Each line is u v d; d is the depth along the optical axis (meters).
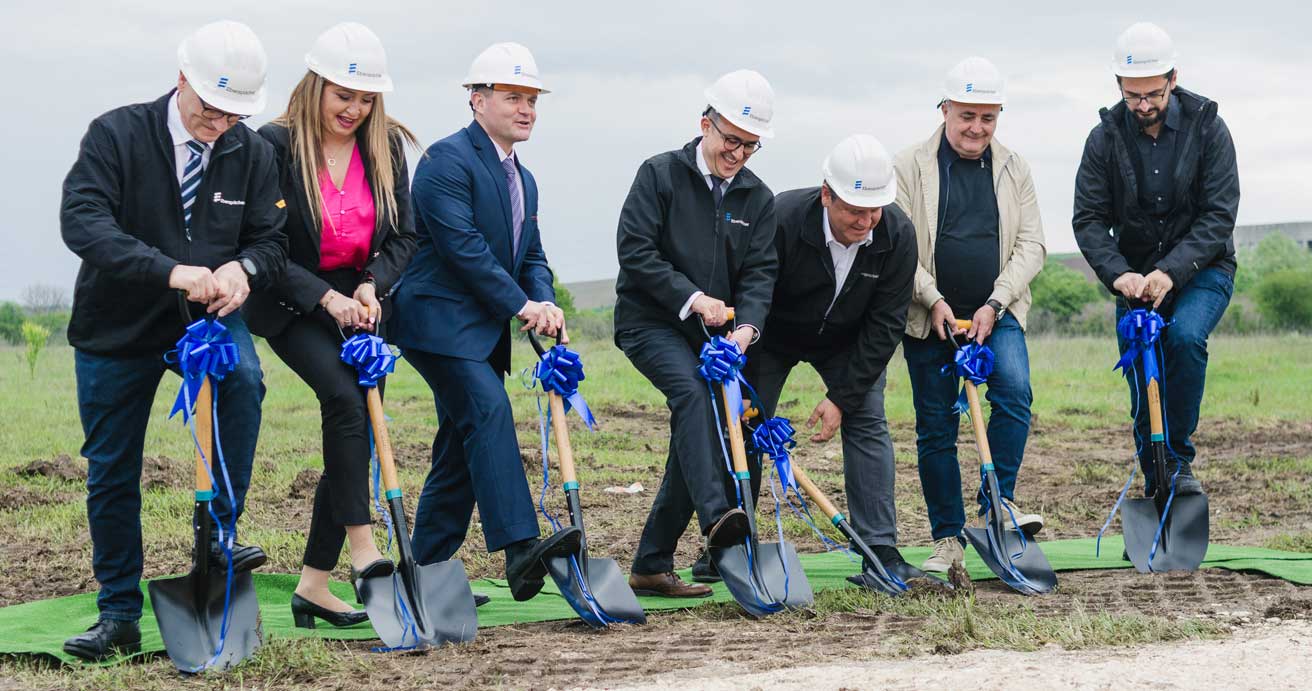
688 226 5.45
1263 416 14.20
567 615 5.40
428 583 4.93
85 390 4.62
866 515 5.78
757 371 6.02
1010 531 5.98
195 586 4.54
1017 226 6.18
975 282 6.13
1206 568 6.23
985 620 4.90
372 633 5.05
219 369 4.46
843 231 5.52
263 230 4.69
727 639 4.86
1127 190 6.38
